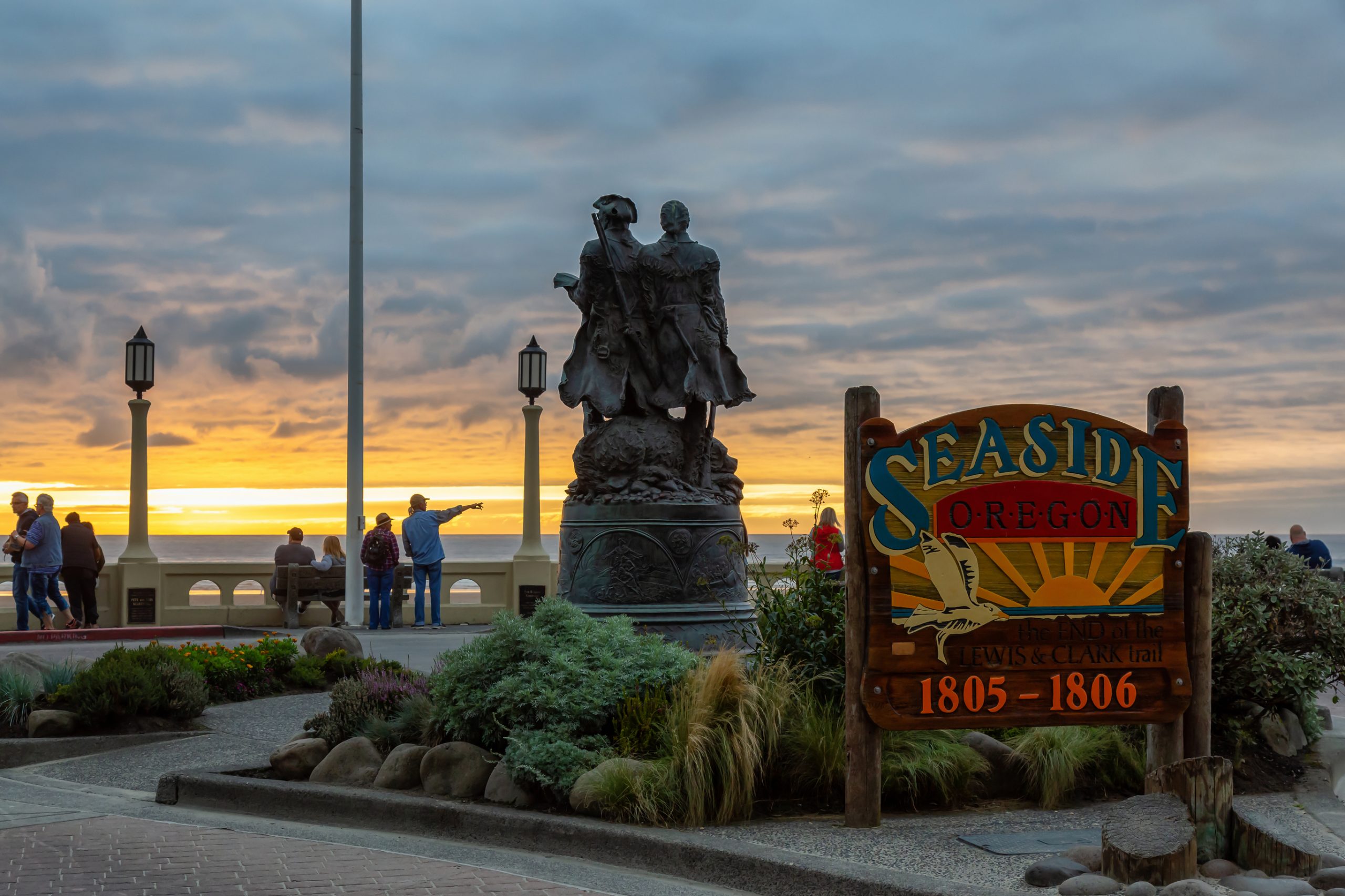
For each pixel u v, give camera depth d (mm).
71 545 21797
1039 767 8406
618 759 7941
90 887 6281
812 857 6641
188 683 11859
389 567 22375
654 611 13102
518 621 9055
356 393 22875
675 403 13648
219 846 7234
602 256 13680
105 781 9773
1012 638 7727
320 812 8344
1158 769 6695
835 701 8883
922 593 7648
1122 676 7816
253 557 182750
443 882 6523
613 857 7238
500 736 8508
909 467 7680
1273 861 6387
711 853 6836
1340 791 8891
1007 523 7758
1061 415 7852
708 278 13828
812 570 9789
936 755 8297
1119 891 5988
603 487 13539
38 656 12367
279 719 12297
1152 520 7906
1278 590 9438
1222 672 9062
